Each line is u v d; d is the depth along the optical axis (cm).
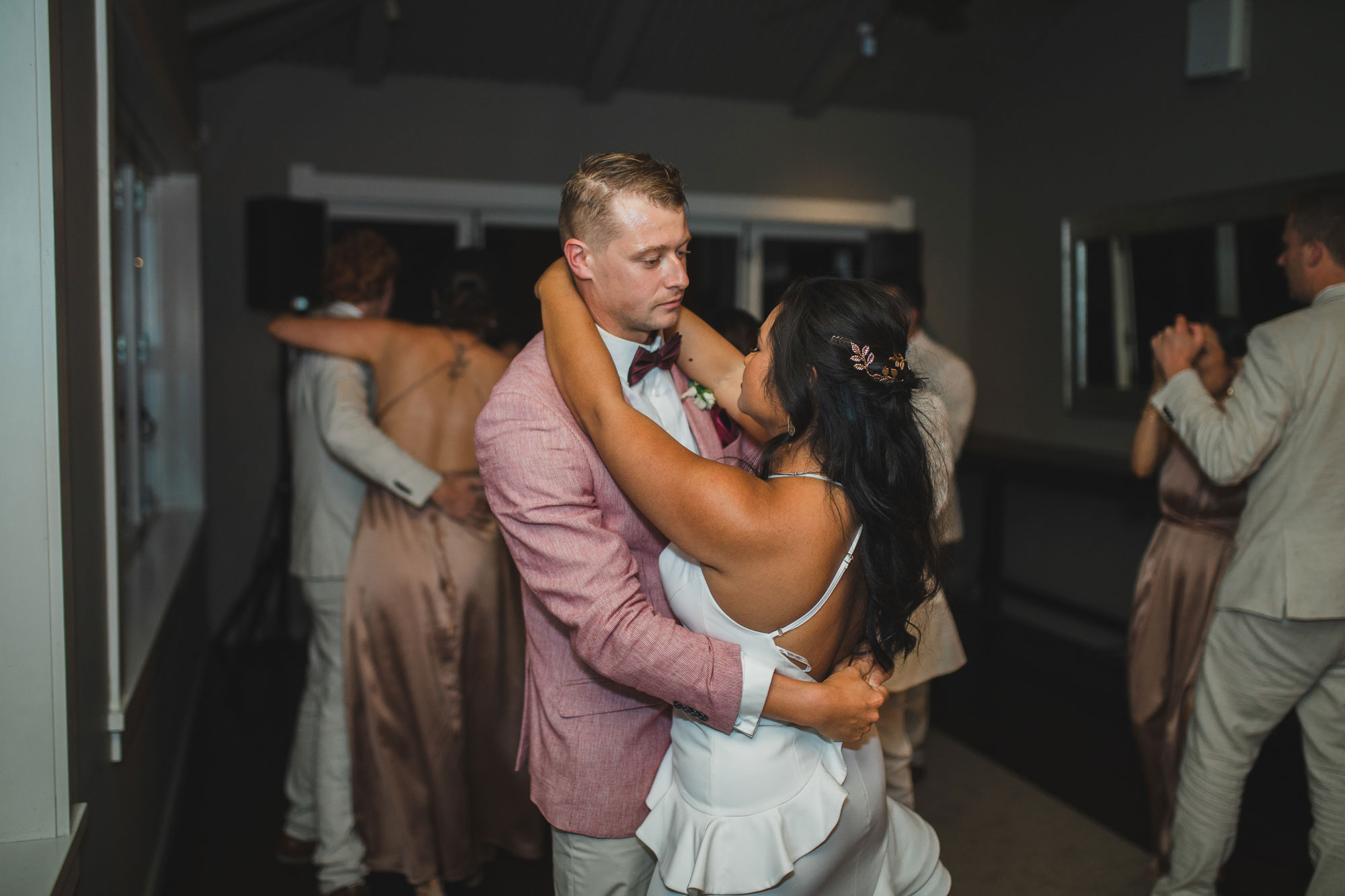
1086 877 248
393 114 467
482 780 243
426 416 238
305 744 255
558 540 124
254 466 465
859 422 117
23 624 142
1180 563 245
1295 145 349
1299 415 195
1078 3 460
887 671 132
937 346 283
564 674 139
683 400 152
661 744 142
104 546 184
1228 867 256
